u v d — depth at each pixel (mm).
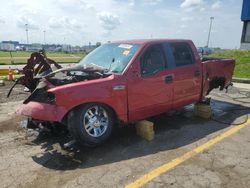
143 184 3357
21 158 4078
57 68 5457
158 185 3334
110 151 4293
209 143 4625
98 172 3650
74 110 4102
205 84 6094
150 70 4816
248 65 16547
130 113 4586
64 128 4785
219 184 3355
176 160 3988
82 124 4090
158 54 5031
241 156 4133
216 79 6707
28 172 3670
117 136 4895
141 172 3645
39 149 4387
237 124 5656
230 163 3900
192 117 6098
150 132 4719
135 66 4598
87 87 4105
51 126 4727
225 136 4961
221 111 6715
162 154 4188
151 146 4492
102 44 5738
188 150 4340
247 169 3734
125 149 4367
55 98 3961
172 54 5270
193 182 3396
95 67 4762
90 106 4141
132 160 3992
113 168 3756
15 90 9547
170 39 5426
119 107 4418
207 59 7059
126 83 4449
